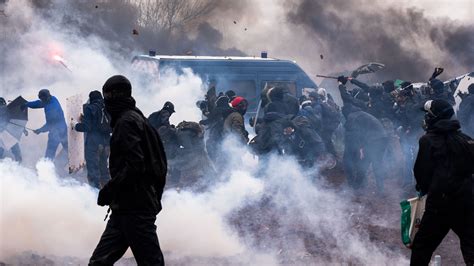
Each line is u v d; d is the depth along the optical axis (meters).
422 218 6.58
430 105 6.63
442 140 6.50
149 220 5.60
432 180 6.48
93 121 11.70
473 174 7.03
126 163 5.46
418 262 6.61
